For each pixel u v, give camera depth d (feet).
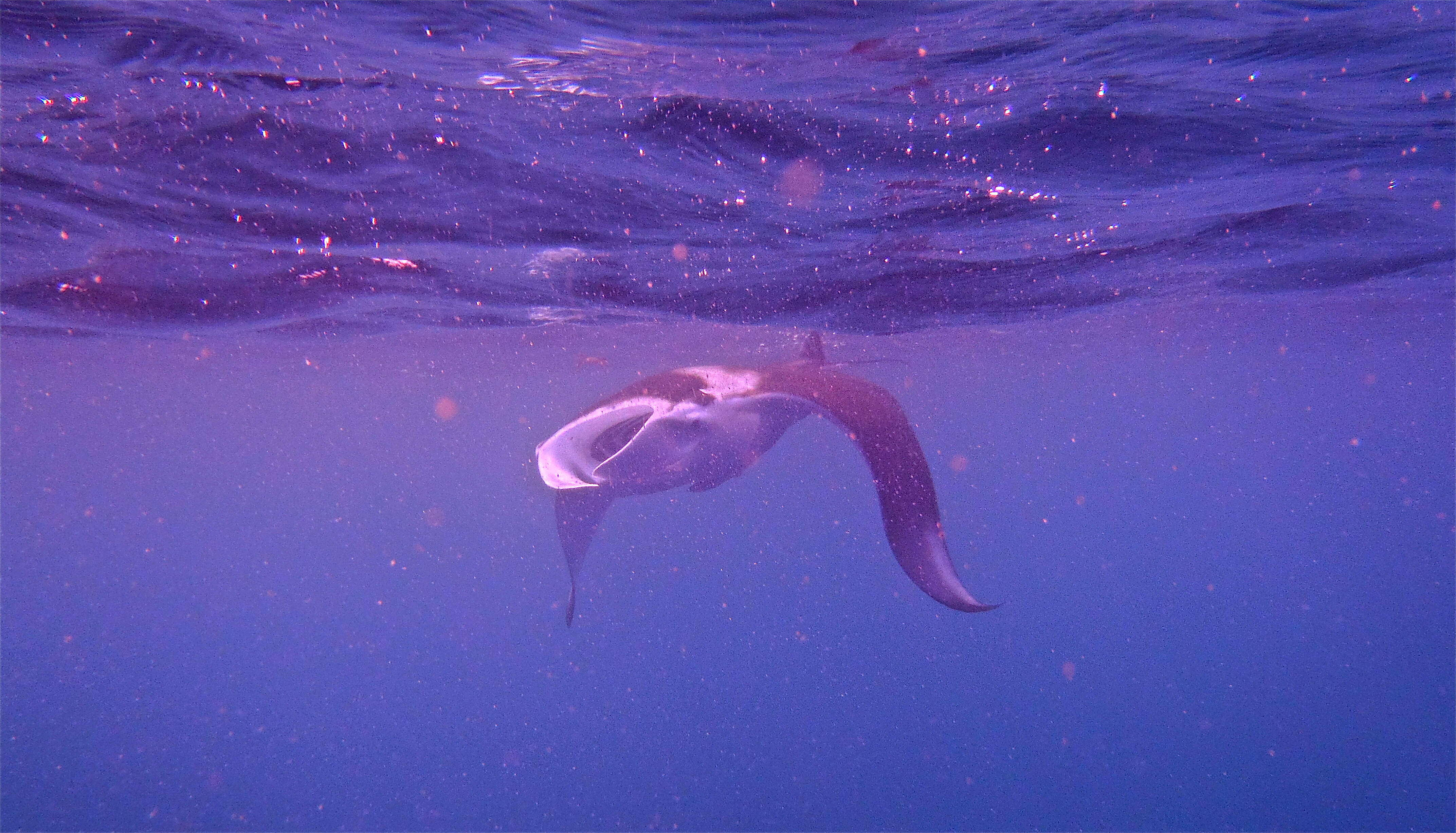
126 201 23.26
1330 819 54.29
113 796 63.82
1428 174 24.91
